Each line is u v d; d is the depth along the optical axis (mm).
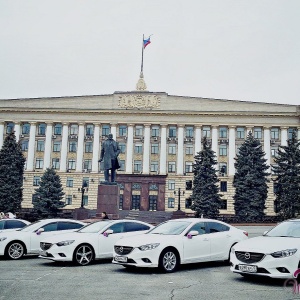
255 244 9602
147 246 10969
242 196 48188
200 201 46938
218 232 12531
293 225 10648
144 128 64250
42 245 12891
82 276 10570
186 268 12094
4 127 64750
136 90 65875
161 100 64688
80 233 13273
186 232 11891
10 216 30125
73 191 62594
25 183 62781
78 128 64562
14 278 10164
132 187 61875
